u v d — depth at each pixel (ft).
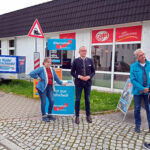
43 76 15.88
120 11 26.27
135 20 24.26
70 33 34.30
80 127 14.93
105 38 29.73
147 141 12.78
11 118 16.93
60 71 23.02
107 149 11.67
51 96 16.39
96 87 31.30
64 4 34.81
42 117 16.47
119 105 18.67
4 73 31.86
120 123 15.98
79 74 15.58
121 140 12.88
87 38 31.76
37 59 23.27
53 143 12.39
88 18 29.99
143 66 13.80
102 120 16.58
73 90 17.24
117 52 28.53
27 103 22.16
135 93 14.06
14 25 44.60
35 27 22.35
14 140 12.88
